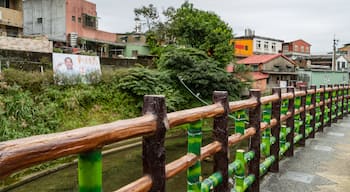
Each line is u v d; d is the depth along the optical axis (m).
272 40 40.44
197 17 19.45
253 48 38.22
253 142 3.26
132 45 25.58
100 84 13.59
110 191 7.07
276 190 3.37
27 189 7.19
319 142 5.84
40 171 8.16
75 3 22.48
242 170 2.87
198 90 15.12
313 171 4.05
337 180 3.71
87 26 23.80
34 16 22.72
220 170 2.47
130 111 13.35
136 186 1.40
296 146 5.48
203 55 16.22
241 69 17.91
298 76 27.91
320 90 6.64
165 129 1.56
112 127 1.22
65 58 13.01
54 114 10.92
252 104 3.08
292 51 41.34
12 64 11.73
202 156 2.12
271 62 26.55
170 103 13.28
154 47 23.19
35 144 0.89
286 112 4.61
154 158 1.53
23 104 10.08
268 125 3.64
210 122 12.45
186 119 1.83
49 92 11.48
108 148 10.46
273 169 3.99
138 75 13.70
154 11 28.70
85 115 11.97
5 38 13.55
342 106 8.91
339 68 36.31
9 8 17.58
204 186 2.19
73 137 1.03
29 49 14.55
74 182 7.66
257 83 23.78
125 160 9.43
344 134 6.62
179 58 14.99
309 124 6.09
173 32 21.12
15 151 0.83
